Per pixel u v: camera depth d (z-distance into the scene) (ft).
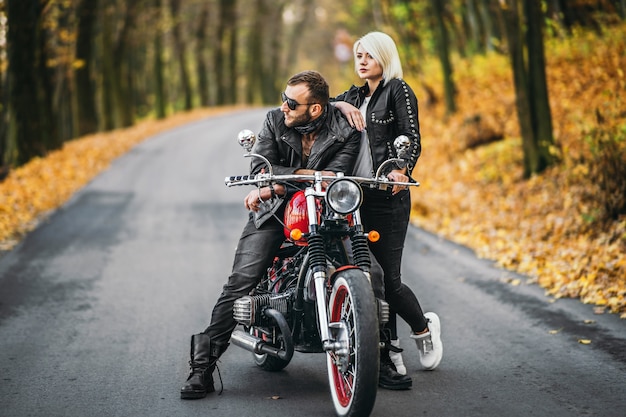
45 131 100.37
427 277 36.01
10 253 42.27
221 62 251.19
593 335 25.08
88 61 135.33
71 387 20.57
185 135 140.46
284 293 19.58
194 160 99.76
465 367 22.09
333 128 19.27
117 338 25.88
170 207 61.62
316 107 18.81
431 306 30.27
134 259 40.83
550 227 44.09
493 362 22.52
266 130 19.76
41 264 39.27
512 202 53.36
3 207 55.26
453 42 149.38
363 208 19.97
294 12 297.12
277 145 19.67
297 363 23.20
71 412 18.52
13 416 18.25
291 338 18.25
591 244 38.29
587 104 63.31
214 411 18.51
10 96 85.51
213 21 245.24
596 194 41.78
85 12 132.16
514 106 80.02
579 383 20.22
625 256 34.17
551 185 53.01
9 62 85.35
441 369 21.94
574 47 78.48
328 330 17.42
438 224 53.36
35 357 23.57
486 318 28.04
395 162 18.31
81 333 26.53
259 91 288.30
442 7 97.25
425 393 19.62
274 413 18.31
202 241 46.55
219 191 72.02
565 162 55.52
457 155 76.02
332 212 18.10
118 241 46.39
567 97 68.03
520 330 26.18
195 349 19.76
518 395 19.33
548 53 81.51
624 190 40.04
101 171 87.92
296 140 19.42
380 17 128.67
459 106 96.48
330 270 18.65
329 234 18.42
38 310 29.86
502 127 76.84
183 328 27.22
